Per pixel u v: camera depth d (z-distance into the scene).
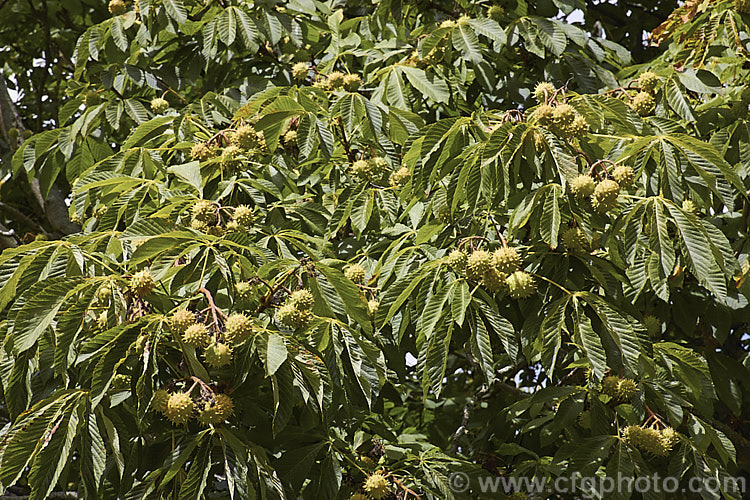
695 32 5.59
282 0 6.26
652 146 3.94
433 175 4.15
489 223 4.39
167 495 3.91
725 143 5.05
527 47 5.86
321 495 4.14
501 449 5.37
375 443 4.71
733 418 6.54
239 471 3.62
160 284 3.94
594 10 8.03
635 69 6.21
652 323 5.50
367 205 5.04
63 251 3.87
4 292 3.77
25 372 3.69
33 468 3.42
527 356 4.11
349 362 4.23
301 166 5.54
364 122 5.11
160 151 5.42
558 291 4.03
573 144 4.02
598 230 3.92
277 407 3.66
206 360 3.62
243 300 3.96
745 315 5.83
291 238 4.53
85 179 5.53
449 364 7.46
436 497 4.43
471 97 6.54
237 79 6.75
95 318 3.90
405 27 6.95
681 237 3.75
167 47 6.83
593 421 4.48
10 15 8.90
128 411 4.02
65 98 8.73
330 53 6.41
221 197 4.65
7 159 7.77
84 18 9.27
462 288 3.96
